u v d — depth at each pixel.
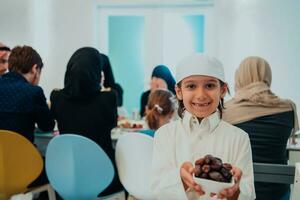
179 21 4.00
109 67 3.12
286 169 1.64
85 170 1.68
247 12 3.59
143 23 4.09
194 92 1.01
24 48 2.14
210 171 0.89
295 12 3.41
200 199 0.94
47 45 4.13
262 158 1.65
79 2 4.02
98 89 1.92
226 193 0.89
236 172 0.91
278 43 3.49
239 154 1.02
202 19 3.95
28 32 4.15
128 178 1.68
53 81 4.15
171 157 1.05
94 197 1.78
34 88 2.06
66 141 1.64
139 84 4.16
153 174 1.07
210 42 3.94
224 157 1.02
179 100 1.08
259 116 1.62
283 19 3.46
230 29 3.68
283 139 1.67
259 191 1.68
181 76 1.03
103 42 4.18
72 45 4.08
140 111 3.07
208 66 1.00
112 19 4.14
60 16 4.07
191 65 1.00
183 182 0.95
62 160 1.70
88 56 1.86
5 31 4.18
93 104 1.88
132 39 4.13
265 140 1.63
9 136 1.75
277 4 3.47
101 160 1.68
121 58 4.18
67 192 1.75
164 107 1.86
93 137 1.89
